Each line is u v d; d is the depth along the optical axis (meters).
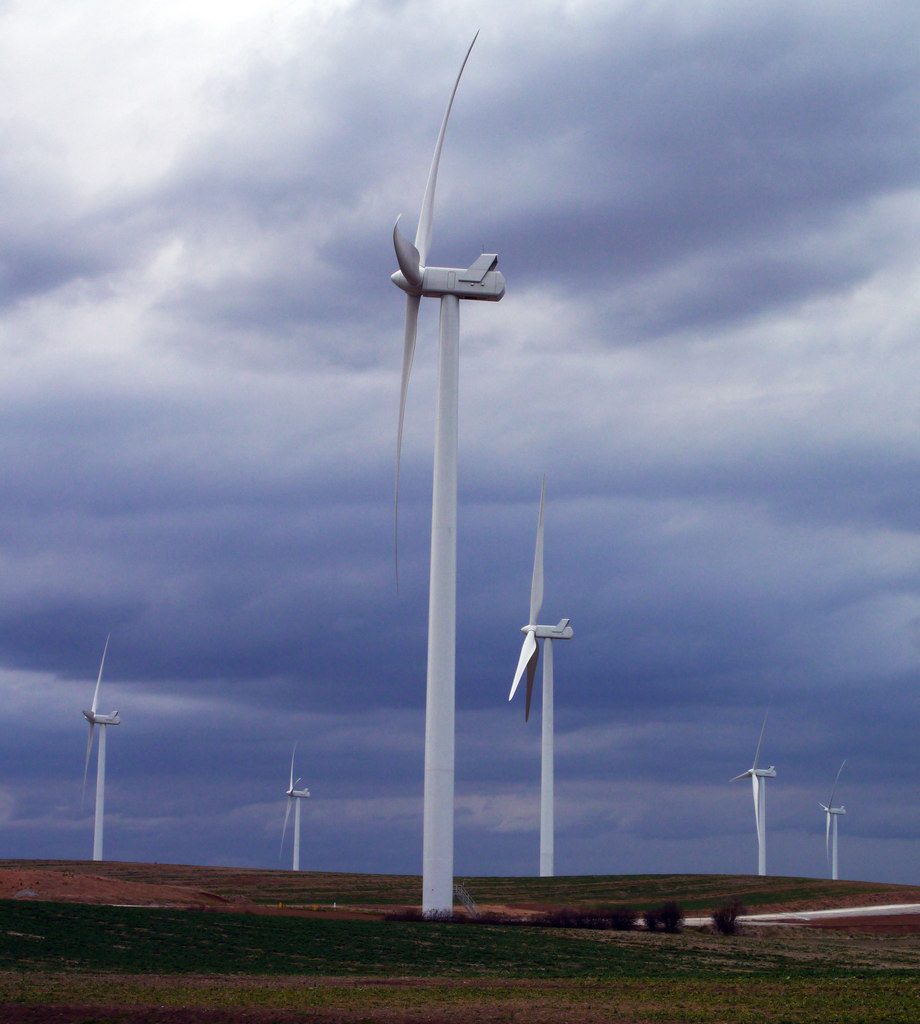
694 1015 31.98
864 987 38.94
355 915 64.38
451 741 62.44
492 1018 31.11
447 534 63.53
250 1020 30.64
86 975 38.78
